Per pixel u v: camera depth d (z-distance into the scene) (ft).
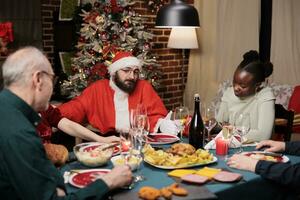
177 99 16.66
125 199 4.28
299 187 5.12
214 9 15.96
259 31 16.15
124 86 8.92
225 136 6.48
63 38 15.24
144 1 14.84
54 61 15.96
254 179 5.04
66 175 5.08
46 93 4.43
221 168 5.48
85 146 6.21
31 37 15.33
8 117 4.12
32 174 3.95
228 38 16.14
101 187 4.32
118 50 12.66
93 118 9.05
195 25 9.93
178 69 16.60
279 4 15.80
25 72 4.25
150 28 15.16
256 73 7.36
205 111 7.39
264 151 6.32
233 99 7.79
